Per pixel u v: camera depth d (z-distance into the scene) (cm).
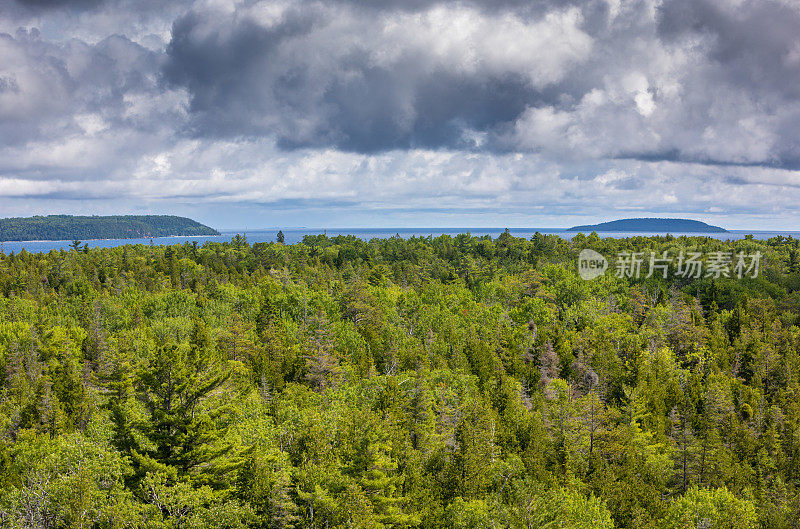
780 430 7394
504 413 6775
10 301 12488
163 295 12744
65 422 5388
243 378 6800
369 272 18162
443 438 5550
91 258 19638
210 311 11894
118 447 3381
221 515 3061
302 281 17000
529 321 12262
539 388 8388
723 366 10025
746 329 11806
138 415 3656
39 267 17825
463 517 3944
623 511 4672
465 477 4453
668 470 6034
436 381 7556
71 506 2908
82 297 13612
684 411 7231
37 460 3956
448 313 12475
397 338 9888
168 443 3281
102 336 8612
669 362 9250
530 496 4081
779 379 9506
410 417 5194
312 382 7581
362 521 3338
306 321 10750
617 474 5203
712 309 13675
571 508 4216
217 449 3359
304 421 4775
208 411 3481
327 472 3806
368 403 6438
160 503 3030
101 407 4466
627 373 8656
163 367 3362
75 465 3469
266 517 3425
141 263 19212
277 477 3588
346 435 4481
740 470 6128
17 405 5688
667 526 4594
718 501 4838
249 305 12888
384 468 3906
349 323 10900
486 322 11706
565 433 5991
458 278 19825
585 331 10819
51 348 8250
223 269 19075
